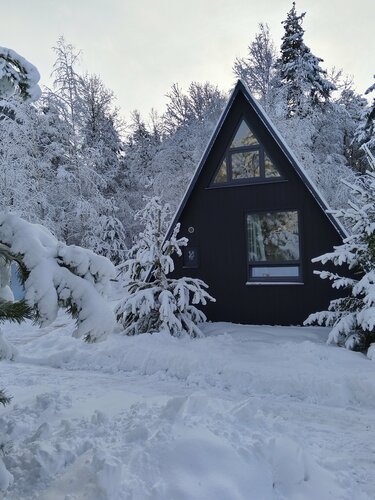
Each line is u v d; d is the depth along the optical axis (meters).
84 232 23.66
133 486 3.03
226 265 12.04
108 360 8.98
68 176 21.92
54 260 3.46
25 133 20.38
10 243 3.45
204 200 12.32
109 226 24.66
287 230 11.55
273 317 11.44
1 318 3.23
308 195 11.11
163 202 25.31
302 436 4.93
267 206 11.59
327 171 21.73
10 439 4.12
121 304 10.72
